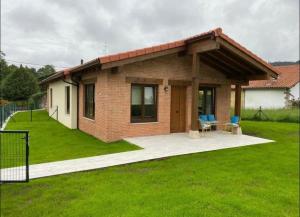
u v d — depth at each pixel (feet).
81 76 44.39
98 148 31.17
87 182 20.06
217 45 32.65
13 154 28.35
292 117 64.54
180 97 41.45
